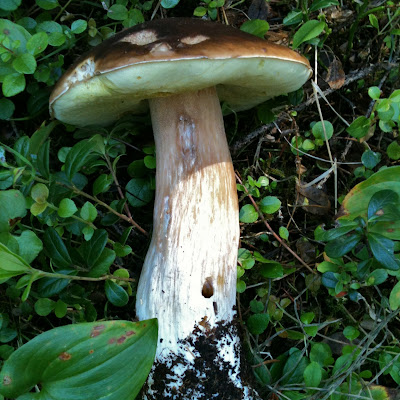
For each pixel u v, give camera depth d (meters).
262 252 0.31
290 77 0.24
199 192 0.24
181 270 0.24
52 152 0.30
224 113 0.31
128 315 0.29
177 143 0.25
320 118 0.31
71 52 0.30
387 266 0.25
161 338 0.24
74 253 0.26
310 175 0.32
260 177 0.30
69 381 0.20
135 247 0.30
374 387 0.28
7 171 0.25
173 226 0.24
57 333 0.20
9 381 0.20
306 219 0.32
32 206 0.24
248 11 0.32
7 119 0.28
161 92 0.23
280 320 0.30
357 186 0.28
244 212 0.29
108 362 0.20
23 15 0.29
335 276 0.28
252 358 0.28
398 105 0.28
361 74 0.32
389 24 0.32
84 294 0.27
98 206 0.30
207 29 0.22
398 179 0.28
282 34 0.31
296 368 0.28
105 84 0.22
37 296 0.27
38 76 0.28
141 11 0.30
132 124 0.30
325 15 0.31
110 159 0.30
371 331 0.28
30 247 0.24
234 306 0.25
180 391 0.24
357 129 0.30
